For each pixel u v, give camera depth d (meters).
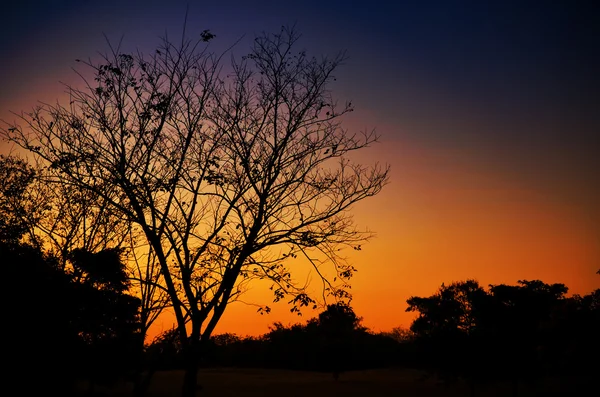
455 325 59.28
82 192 20.14
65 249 20.88
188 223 17.95
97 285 20.56
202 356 17.38
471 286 58.69
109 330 21.06
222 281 17.70
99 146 18.33
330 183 19.16
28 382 20.36
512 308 54.62
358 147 19.55
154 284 17.53
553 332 52.62
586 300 53.22
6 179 21.06
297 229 18.61
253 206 18.34
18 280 20.47
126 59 18.70
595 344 50.88
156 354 18.14
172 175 18.28
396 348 112.12
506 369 54.25
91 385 22.02
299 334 99.19
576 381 52.97
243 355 102.75
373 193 19.36
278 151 18.94
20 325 20.28
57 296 20.47
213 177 18.03
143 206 17.92
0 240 20.86
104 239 20.64
